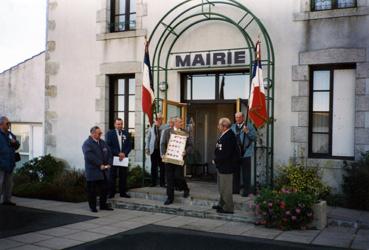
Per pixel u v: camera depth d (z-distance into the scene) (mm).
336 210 8031
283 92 9273
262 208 7133
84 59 11773
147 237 6520
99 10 11547
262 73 9422
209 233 6754
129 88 11430
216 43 10000
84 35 11781
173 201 8523
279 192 7359
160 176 9805
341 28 8758
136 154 10977
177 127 8547
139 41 10961
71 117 11953
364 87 8562
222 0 9922
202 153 12305
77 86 11875
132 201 8688
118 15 11570
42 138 12898
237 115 8805
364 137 8570
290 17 9234
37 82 12875
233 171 7699
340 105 8969
